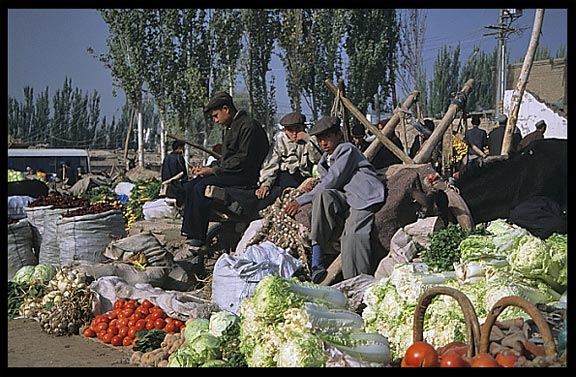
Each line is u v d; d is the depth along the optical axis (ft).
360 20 41.63
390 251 20.48
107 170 71.41
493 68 38.24
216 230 27.53
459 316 15.08
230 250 27.81
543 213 20.67
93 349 18.35
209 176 26.35
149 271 23.93
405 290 15.42
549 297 16.20
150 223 33.71
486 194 23.70
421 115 28.66
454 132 30.22
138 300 20.76
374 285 16.22
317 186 21.62
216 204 25.98
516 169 23.76
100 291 21.21
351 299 18.85
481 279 16.01
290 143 26.14
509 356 11.46
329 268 21.85
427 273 16.08
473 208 23.73
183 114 44.83
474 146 27.86
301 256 22.02
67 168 64.49
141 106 47.01
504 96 32.50
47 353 17.88
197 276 25.89
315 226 21.36
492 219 23.85
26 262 29.14
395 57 41.27
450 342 14.30
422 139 27.14
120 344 18.81
